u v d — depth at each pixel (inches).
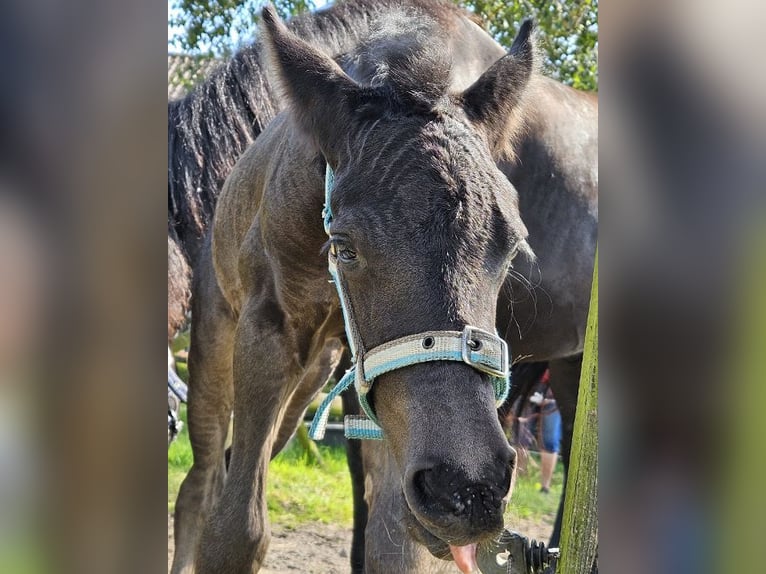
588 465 61.0
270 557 175.6
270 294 100.4
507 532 74.5
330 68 79.8
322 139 79.0
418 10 110.0
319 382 140.7
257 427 100.3
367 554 92.0
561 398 155.6
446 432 61.7
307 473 241.8
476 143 72.2
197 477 140.9
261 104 154.8
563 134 127.6
